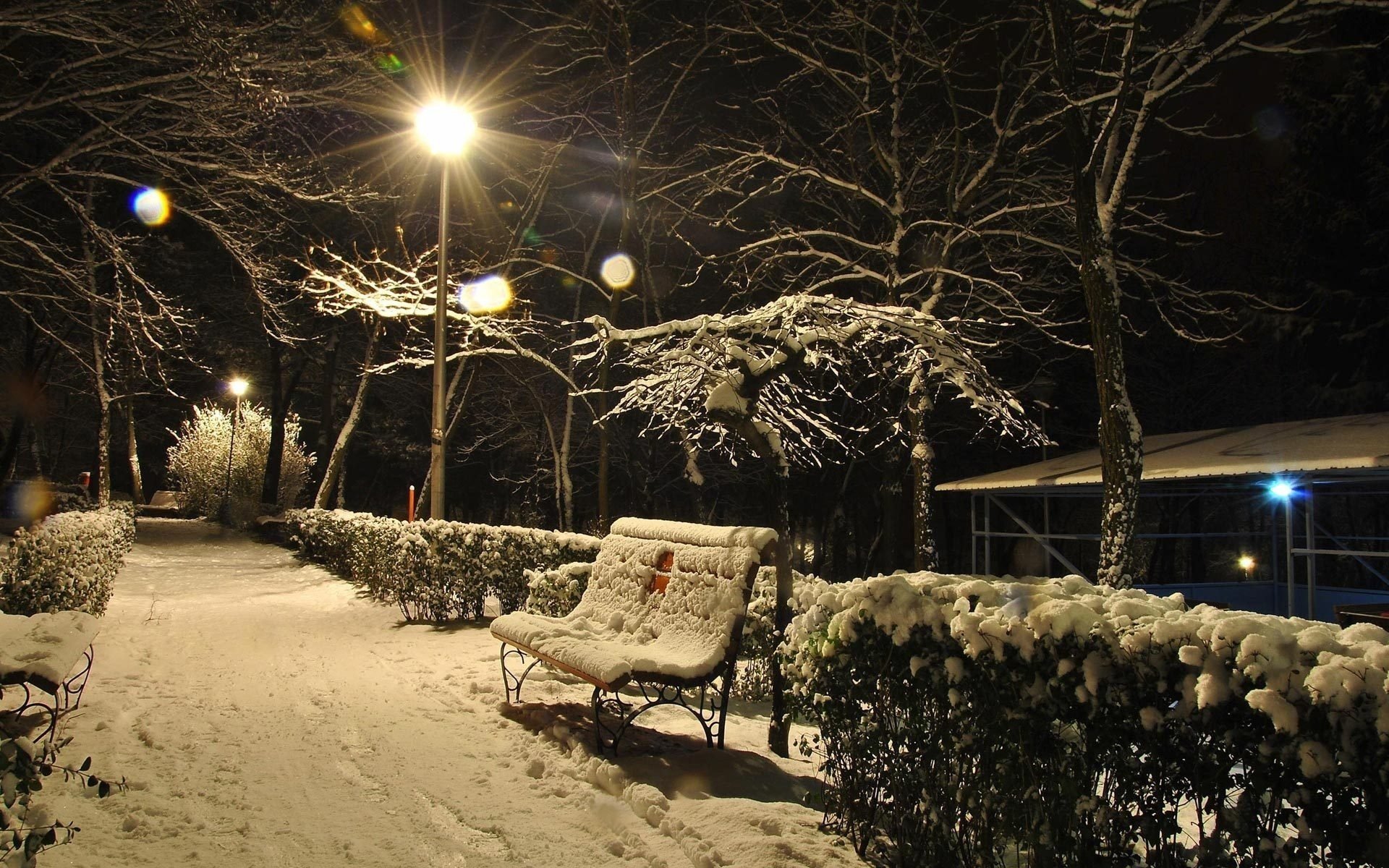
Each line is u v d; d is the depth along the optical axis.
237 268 28.16
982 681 3.10
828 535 35.09
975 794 3.18
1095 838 2.78
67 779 4.00
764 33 18.89
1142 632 2.64
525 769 4.85
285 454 36.88
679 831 3.90
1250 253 29.81
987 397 7.32
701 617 5.36
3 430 30.42
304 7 11.87
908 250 19.91
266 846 3.72
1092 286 9.18
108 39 10.52
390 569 11.89
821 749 5.70
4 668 4.55
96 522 10.74
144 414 43.56
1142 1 9.16
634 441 31.67
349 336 35.91
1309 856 2.29
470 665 7.75
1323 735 2.25
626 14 22.05
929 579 3.71
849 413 20.75
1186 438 17.16
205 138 12.23
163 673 7.38
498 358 26.50
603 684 4.74
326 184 15.09
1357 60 25.16
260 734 5.49
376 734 5.53
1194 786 2.54
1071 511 32.84
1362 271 25.38
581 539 9.02
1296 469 11.03
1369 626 2.44
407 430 39.53
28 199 16.11
